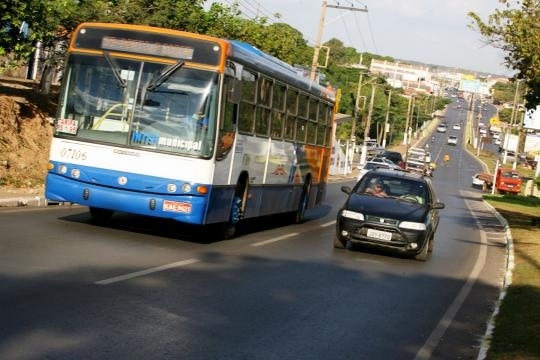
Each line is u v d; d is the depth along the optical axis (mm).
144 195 13125
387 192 16922
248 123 14906
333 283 11820
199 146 13062
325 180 23188
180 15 27484
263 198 16875
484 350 8445
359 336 8508
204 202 13156
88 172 13312
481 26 22266
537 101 25406
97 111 13398
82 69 13539
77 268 10156
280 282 11234
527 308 10984
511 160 127875
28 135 21703
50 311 7797
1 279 8977
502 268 17047
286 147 17859
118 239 13188
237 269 11875
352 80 135375
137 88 13227
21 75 33094
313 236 18312
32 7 19672
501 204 46656
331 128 22734
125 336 7219
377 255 16156
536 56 21156
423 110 185500
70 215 15531
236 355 7055
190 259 12133
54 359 6273
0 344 6520
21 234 12336
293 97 17984
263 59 15586
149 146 13133
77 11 24578
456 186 73375
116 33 13422
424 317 10156
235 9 35719
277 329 8297
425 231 15711
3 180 18297
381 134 133125
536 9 21641
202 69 13148
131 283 9648
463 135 178000
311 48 83562
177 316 8266
